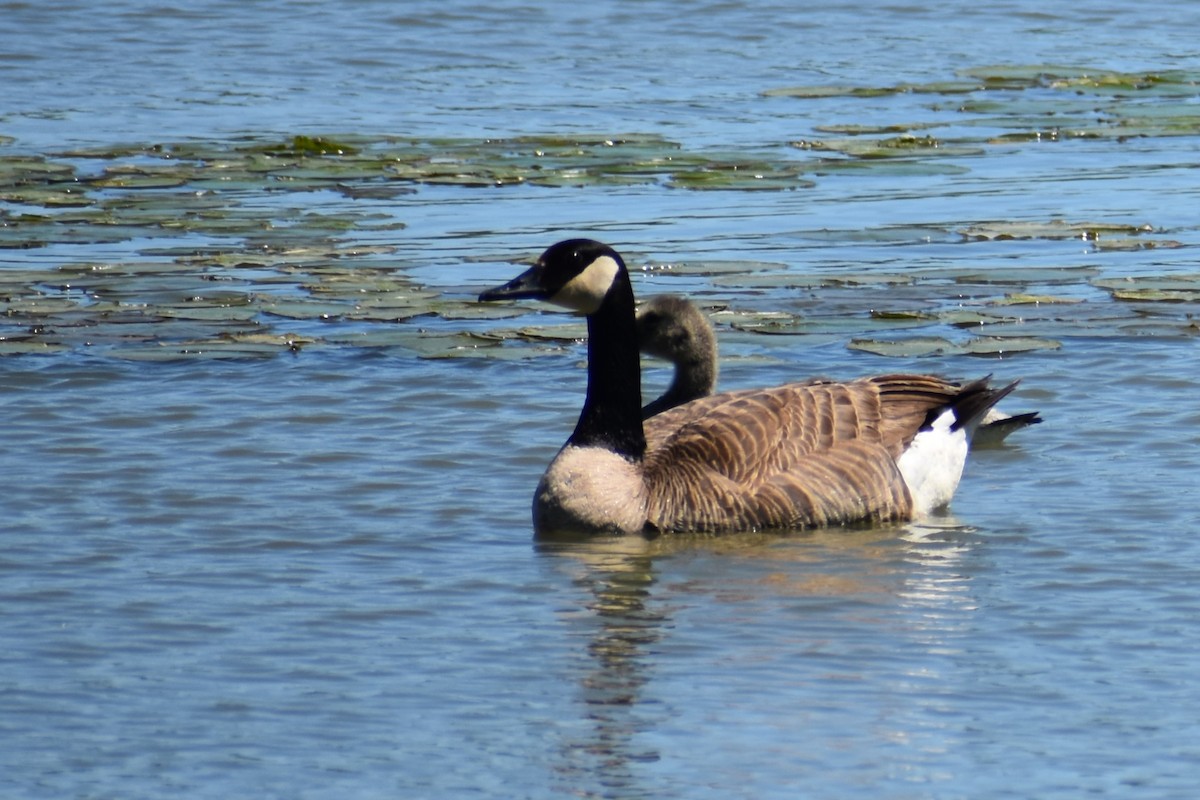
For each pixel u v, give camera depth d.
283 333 20.58
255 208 27.69
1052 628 12.27
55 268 23.39
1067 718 10.80
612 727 10.66
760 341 19.95
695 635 12.15
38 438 16.69
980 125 35.38
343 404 17.95
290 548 13.96
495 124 35.31
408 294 22.16
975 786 9.91
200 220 26.41
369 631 12.22
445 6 49.12
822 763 10.19
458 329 20.75
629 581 13.31
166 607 12.61
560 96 38.56
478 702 11.06
